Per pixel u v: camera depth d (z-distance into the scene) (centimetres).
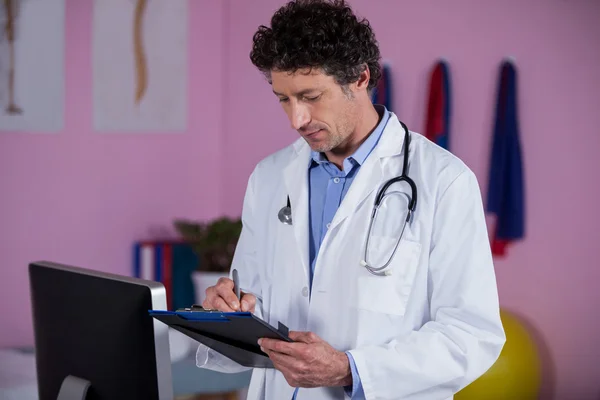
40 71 334
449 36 321
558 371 305
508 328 284
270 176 164
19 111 330
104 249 354
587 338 299
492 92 312
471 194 140
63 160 342
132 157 360
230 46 381
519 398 277
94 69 348
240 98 378
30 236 336
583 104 296
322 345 125
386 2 338
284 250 153
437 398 135
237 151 381
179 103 373
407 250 141
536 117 306
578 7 296
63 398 118
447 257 138
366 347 132
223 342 132
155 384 109
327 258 146
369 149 150
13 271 333
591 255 296
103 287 113
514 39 308
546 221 305
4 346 332
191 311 108
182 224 343
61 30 339
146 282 109
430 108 321
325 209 152
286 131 363
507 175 304
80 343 117
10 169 330
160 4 365
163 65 367
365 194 148
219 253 332
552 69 301
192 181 380
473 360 132
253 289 163
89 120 348
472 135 318
